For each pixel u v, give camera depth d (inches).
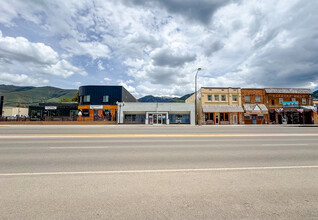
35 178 157.0
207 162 212.7
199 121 1302.9
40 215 99.1
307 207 108.8
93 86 1389.0
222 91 1250.6
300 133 553.3
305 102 1263.5
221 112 1209.4
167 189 134.0
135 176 162.7
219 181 150.6
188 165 199.8
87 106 1360.7
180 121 1241.4
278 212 103.2
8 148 301.9
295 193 128.1
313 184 144.7
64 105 1454.2
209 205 110.9
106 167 191.8
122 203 112.8
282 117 1237.7
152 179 155.1
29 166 195.0
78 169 184.1
